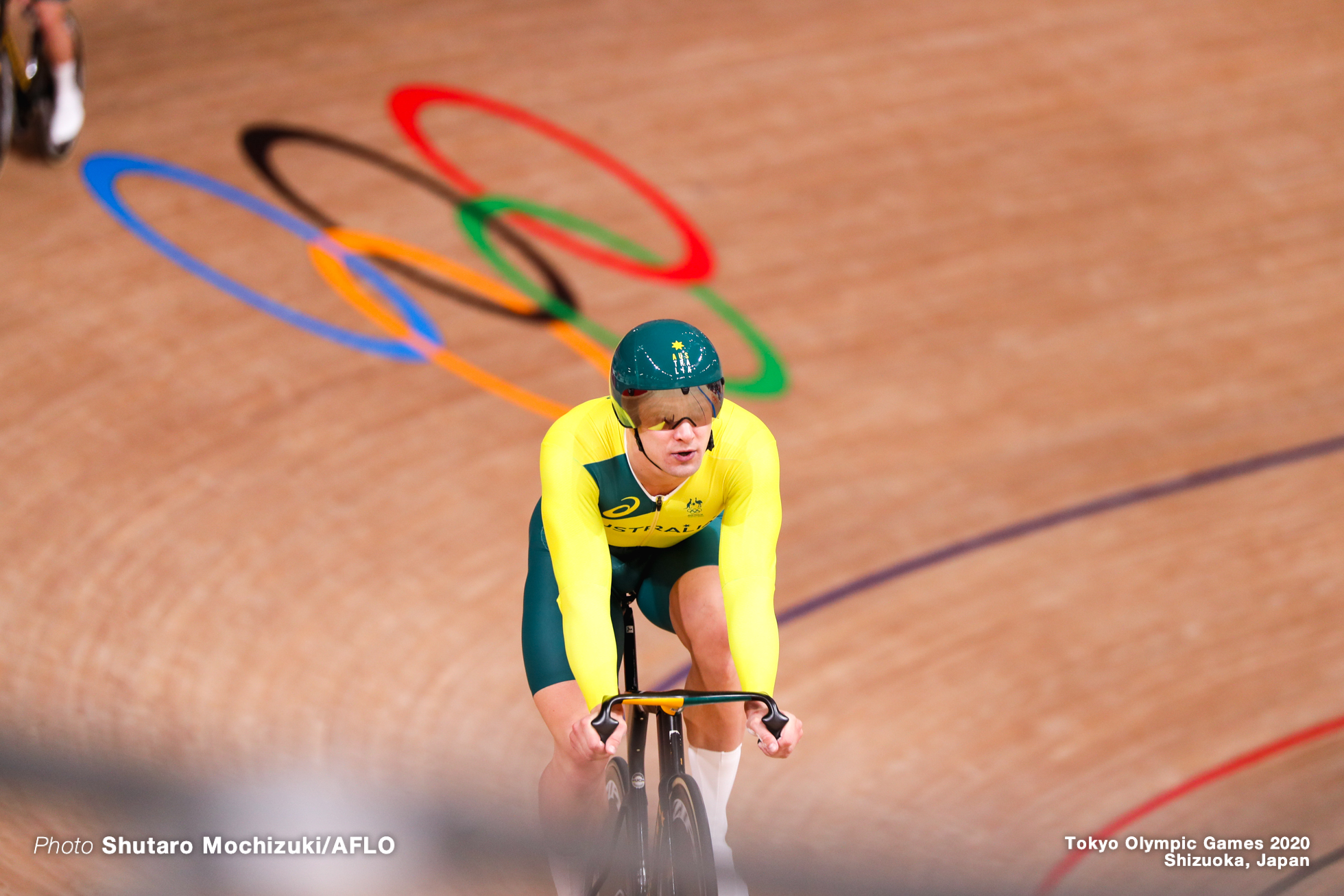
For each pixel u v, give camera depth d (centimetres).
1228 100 3425
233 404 2073
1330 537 2159
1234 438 2395
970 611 1936
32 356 2073
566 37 3256
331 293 2361
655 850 948
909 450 2275
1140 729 1748
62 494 1819
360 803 1403
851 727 1706
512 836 1409
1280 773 1680
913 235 2836
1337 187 3181
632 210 2769
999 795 1619
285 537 1838
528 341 2366
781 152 3016
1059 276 2786
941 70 3372
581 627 918
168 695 1518
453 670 1680
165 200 2489
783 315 2562
